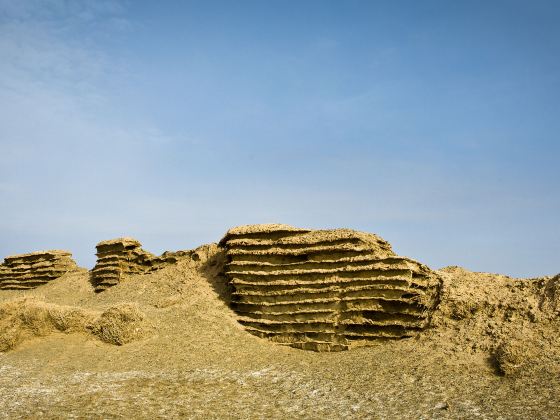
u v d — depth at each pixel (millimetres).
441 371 19031
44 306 26344
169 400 17875
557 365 17812
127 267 37406
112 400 17844
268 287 26375
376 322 23188
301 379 20000
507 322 20734
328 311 24219
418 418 15602
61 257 43750
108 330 25000
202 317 26906
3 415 16281
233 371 21469
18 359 23641
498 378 18125
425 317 22750
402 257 23703
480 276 24266
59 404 17406
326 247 25547
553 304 20500
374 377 19312
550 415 14984
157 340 24875
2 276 44531
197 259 33594
